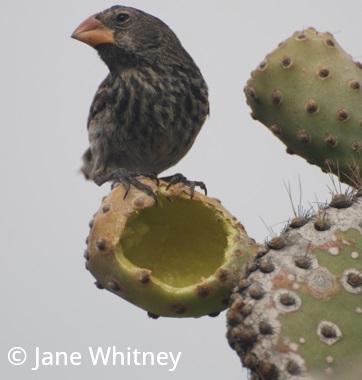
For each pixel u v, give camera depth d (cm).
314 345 531
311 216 594
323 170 752
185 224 661
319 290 547
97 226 615
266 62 741
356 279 550
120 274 602
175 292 596
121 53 1146
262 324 534
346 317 541
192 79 1157
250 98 757
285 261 560
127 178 637
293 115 734
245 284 554
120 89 1140
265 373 527
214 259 660
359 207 592
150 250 660
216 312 618
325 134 729
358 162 727
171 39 1160
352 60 749
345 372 527
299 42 738
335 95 727
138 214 627
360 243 569
